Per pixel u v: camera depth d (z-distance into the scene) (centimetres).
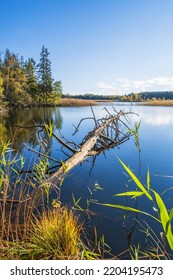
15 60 4422
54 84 5475
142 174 592
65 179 534
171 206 402
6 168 352
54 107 4931
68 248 234
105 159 769
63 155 826
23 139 1134
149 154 820
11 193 410
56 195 434
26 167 607
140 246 295
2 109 3431
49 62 5300
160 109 3719
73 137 1230
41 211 354
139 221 356
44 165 404
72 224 258
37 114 2886
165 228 142
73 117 2430
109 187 500
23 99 4556
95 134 951
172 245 142
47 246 238
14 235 279
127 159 761
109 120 1212
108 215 371
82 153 709
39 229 266
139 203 421
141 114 2650
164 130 1440
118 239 307
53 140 1134
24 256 235
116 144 1028
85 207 396
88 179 550
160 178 556
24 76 4622
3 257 229
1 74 4172
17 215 306
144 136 1228
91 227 334
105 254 277
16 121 1995
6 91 4150
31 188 445
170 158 757
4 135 1248
